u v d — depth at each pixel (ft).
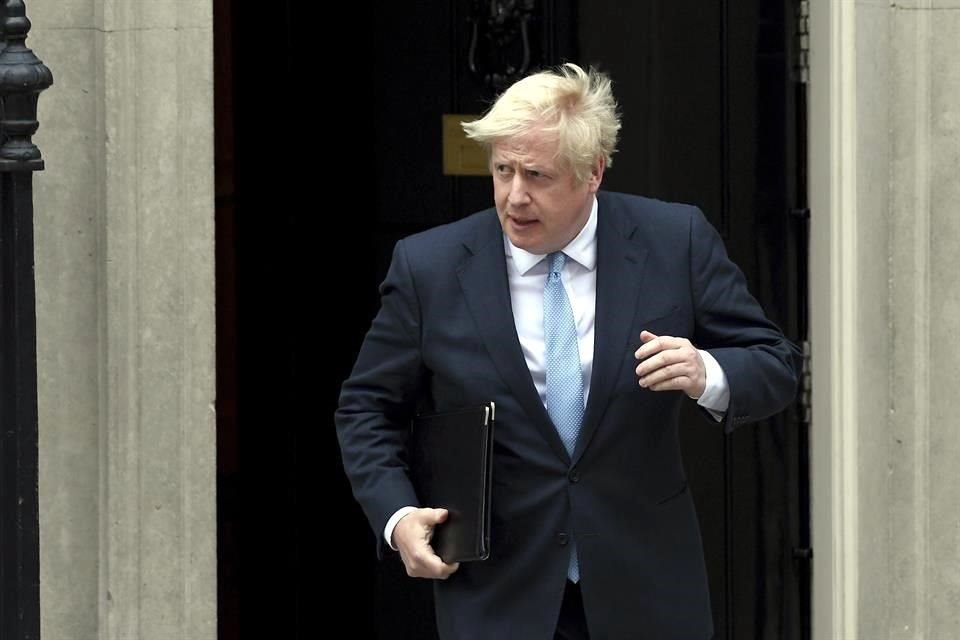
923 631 56.24
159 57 51.57
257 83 60.90
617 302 40.52
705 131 59.98
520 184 38.83
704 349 41.91
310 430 61.67
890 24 55.42
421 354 41.65
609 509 40.11
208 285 52.19
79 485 52.31
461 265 41.19
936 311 55.67
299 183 61.05
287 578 61.67
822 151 57.06
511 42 60.08
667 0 59.77
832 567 56.70
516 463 40.27
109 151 51.72
